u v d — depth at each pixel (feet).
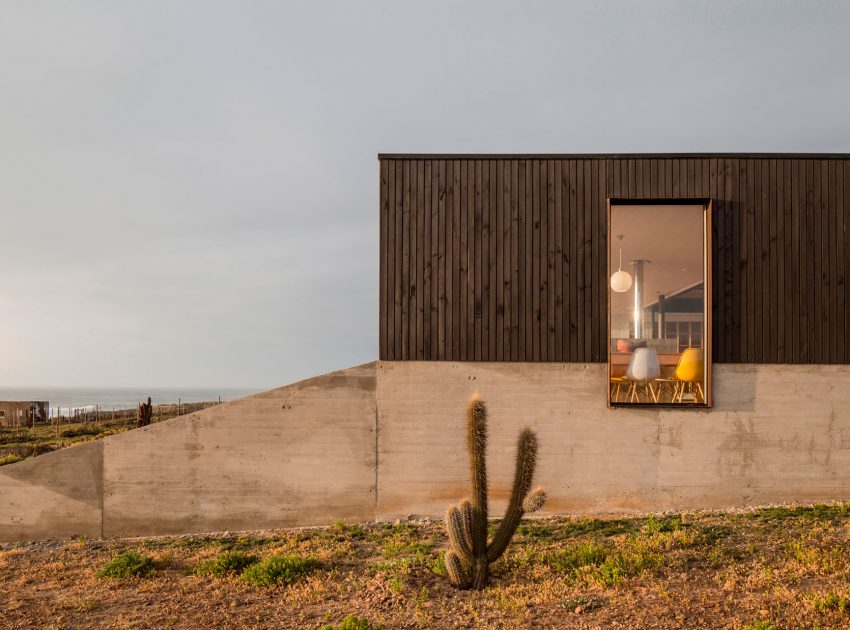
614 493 30.89
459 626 17.70
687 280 32.68
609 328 31.32
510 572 22.27
